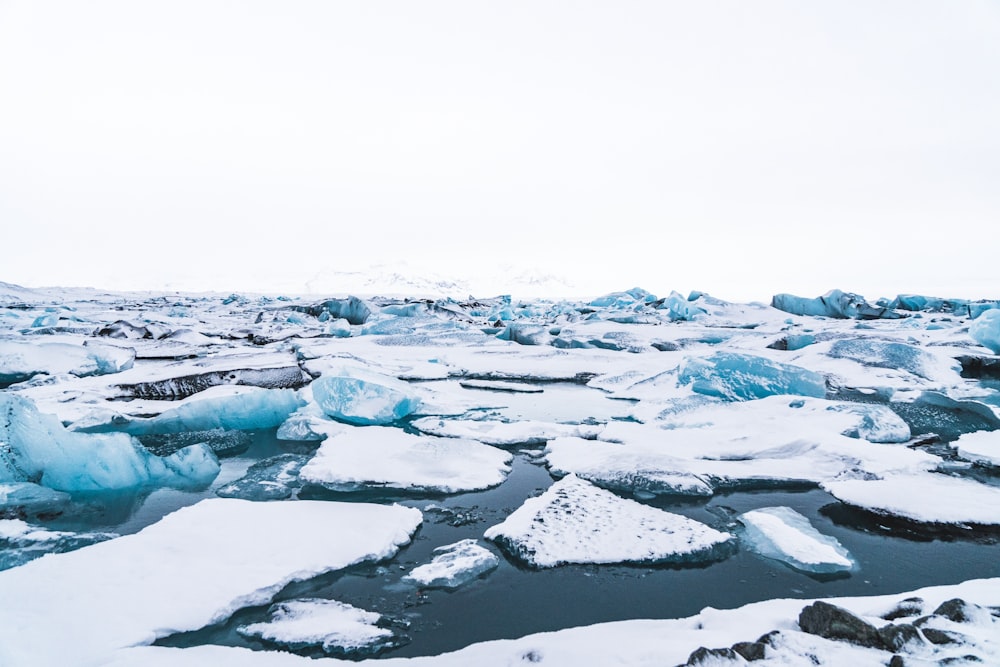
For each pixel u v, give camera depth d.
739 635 2.59
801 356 11.61
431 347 14.98
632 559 3.76
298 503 4.57
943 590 3.14
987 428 7.07
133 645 2.72
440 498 5.01
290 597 3.28
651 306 25.59
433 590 3.38
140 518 4.52
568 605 3.22
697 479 5.20
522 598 3.30
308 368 10.83
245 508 4.43
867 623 2.40
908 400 8.44
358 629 2.89
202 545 3.75
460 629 2.97
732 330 16.69
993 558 3.83
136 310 26.17
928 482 5.13
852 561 3.78
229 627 2.98
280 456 6.12
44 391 7.93
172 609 3.01
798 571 3.67
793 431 6.57
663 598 3.31
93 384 8.44
